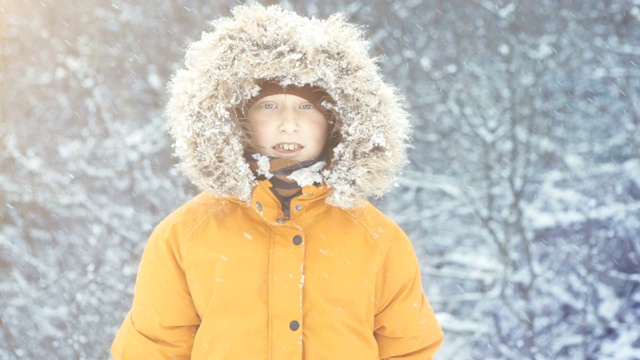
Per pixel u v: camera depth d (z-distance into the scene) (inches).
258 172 72.8
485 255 317.4
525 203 329.1
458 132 354.9
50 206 303.7
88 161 317.7
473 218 331.3
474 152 348.8
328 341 71.6
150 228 295.6
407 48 358.3
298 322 70.9
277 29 71.9
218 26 74.4
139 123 339.0
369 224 75.5
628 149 346.9
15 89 337.4
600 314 275.1
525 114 355.9
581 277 288.0
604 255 293.3
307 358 71.4
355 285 72.7
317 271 72.2
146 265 75.4
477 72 366.6
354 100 71.6
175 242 73.8
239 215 73.7
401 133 74.0
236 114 72.1
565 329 273.4
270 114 71.7
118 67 348.2
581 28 368.5
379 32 356.5
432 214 332.5
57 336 272.7
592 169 335.9
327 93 72.6
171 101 73.9
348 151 71.8
